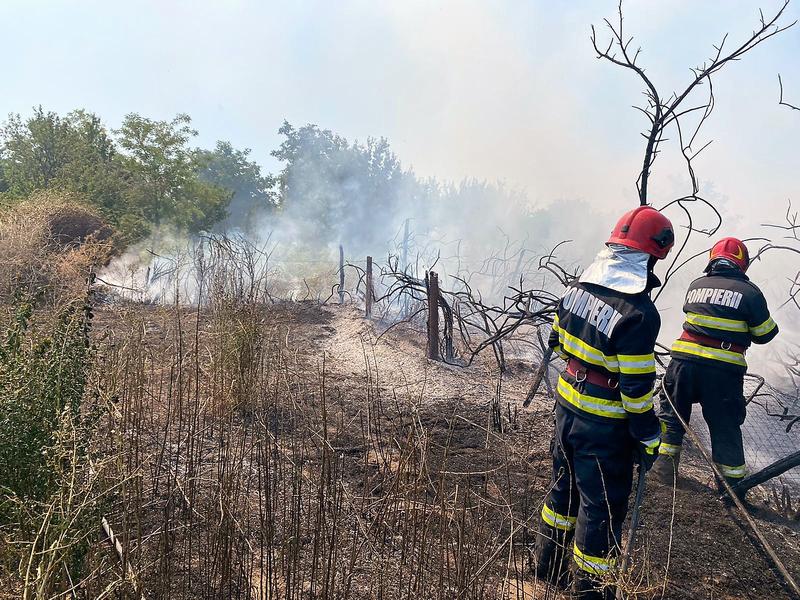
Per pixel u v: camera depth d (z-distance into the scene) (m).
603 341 2.90
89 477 2.55
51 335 3.08
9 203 12.80
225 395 4.70
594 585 2.89
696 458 4.97
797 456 3.87
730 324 4.18
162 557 2.68
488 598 2.88
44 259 9.25
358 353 7.66
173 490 3.38
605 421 2.93
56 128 22.92
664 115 4.24
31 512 2.31
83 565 2.39
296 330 8.56
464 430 5.18
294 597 2.81
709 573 3.35
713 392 4.19
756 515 4.02
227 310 5.55
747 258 4.44
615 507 2.94
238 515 3.34
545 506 3.26
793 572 3.39
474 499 3.56
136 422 3.56
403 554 2.84
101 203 19.25
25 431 2.48
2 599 2.15
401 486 3.19
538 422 5.53
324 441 3.00
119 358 4.28
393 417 5.25
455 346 8.01
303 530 3.39
